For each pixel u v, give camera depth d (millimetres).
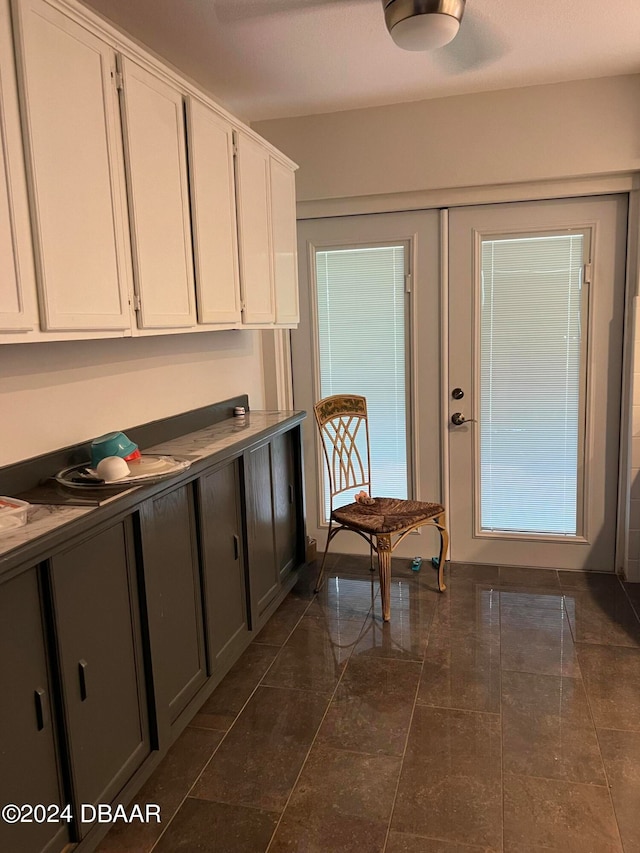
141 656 1845
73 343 2039
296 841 1683
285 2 2150
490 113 3109
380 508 3150
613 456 3328
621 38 2527
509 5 2238
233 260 2510
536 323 3324
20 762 1380
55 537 1412
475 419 3471
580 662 2520
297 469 3289
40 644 1437
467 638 2730
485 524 3566
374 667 2518
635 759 1956
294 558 3305
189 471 2039
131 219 1837
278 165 2986
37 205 1462
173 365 2652
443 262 3369
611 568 3422
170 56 2576
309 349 3662
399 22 2037
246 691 2377
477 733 2098
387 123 3242
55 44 1509
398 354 3539
